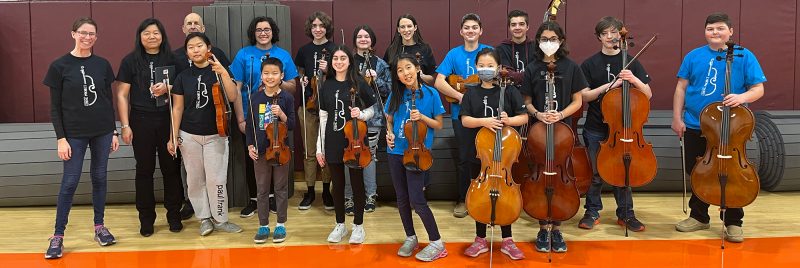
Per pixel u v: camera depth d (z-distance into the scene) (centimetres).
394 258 383
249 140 414
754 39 630
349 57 398
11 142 512
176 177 444
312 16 514
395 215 489
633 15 624
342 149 403
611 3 621
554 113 356
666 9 624
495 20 616
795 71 635
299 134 612
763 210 492
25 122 602
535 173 367
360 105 400
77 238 430
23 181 500
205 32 518
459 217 479
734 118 374
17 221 475
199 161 430
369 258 384
